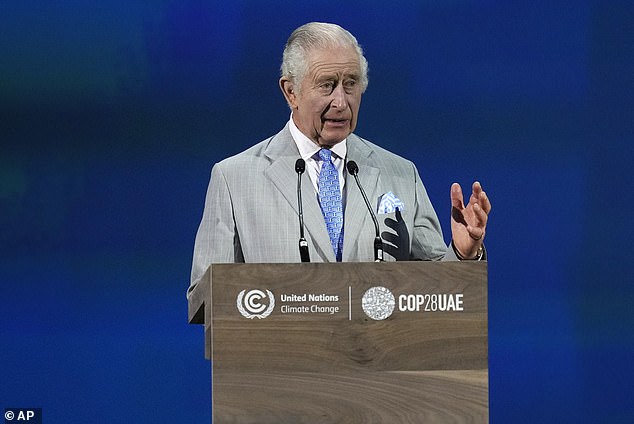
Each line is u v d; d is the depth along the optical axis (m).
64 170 17.17
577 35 17.44
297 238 11.79
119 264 17.09
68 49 17.30
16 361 16.86
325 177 12.09
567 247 17.34
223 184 12.10
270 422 9.41
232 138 17.30
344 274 9.54
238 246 12.05
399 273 9.55
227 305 9.46
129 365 16.94
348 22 17.34
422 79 17.34
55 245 17.06
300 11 17.34
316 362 9.47
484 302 9.58
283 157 12.16
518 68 17.39
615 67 17.45
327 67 11.83
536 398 17.12
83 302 17.02
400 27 17.34
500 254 17.30
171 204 17.20
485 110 17.36
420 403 9.49
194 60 17.31
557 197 17.36
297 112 12.27
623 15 17.47
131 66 17.30
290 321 9.48
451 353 9.54
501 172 17.34
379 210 11.74
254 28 17.34
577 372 17.19
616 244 17.34
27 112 17.20
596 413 17.14
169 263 17.14
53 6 17.33
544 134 17.39
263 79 17.33
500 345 17.19
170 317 17.05
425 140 17.34
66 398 16.81
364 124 17.34
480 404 9.52
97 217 17.14
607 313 17.25
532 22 17.42
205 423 16.86
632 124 17.42
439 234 12.32
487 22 17.38
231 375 9.42
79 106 17.23
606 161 17.41
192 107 17.27
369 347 9.51
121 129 17.25
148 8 17.34
